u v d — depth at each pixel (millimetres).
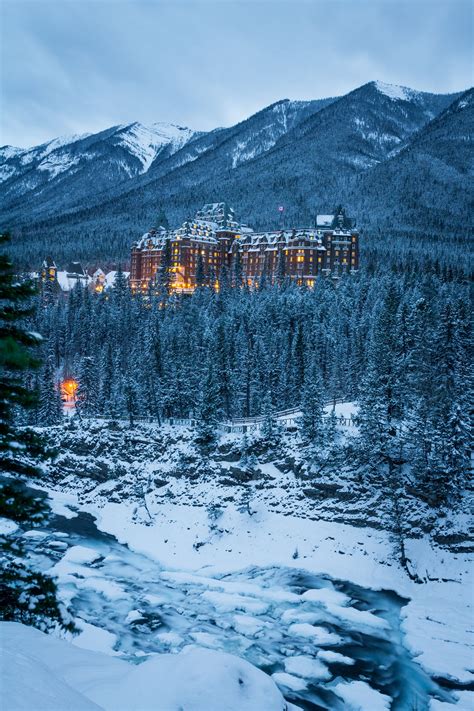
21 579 19719
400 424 80375
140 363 125062
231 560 71812
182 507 85438
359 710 41562
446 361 84000
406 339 99250
